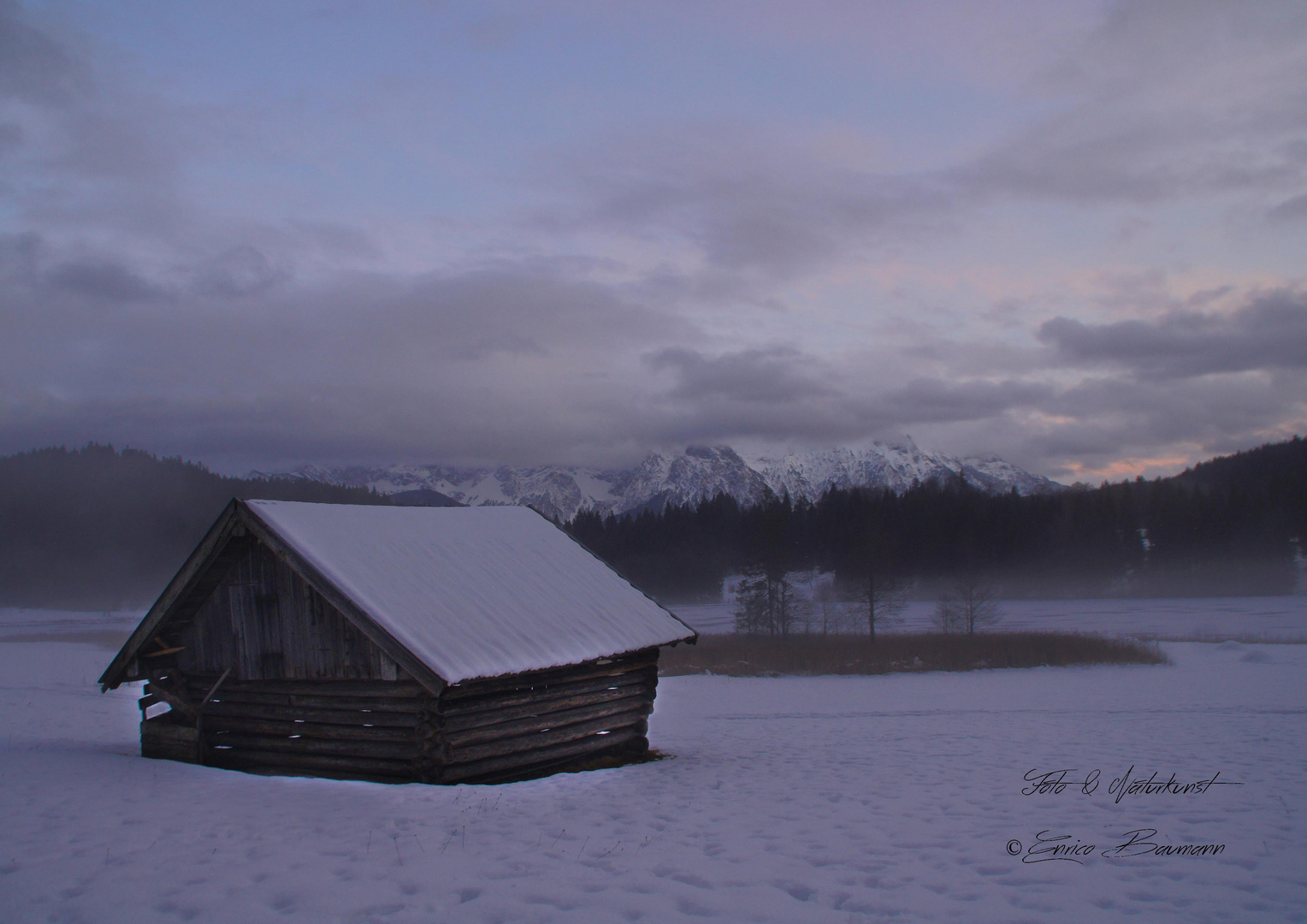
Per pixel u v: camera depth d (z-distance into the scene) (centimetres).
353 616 1076
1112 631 5897
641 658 1441
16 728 1878
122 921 552
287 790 977
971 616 5712
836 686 3297
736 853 712
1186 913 569
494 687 1138
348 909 564
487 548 1434
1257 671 3316
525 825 812
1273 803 923
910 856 708
